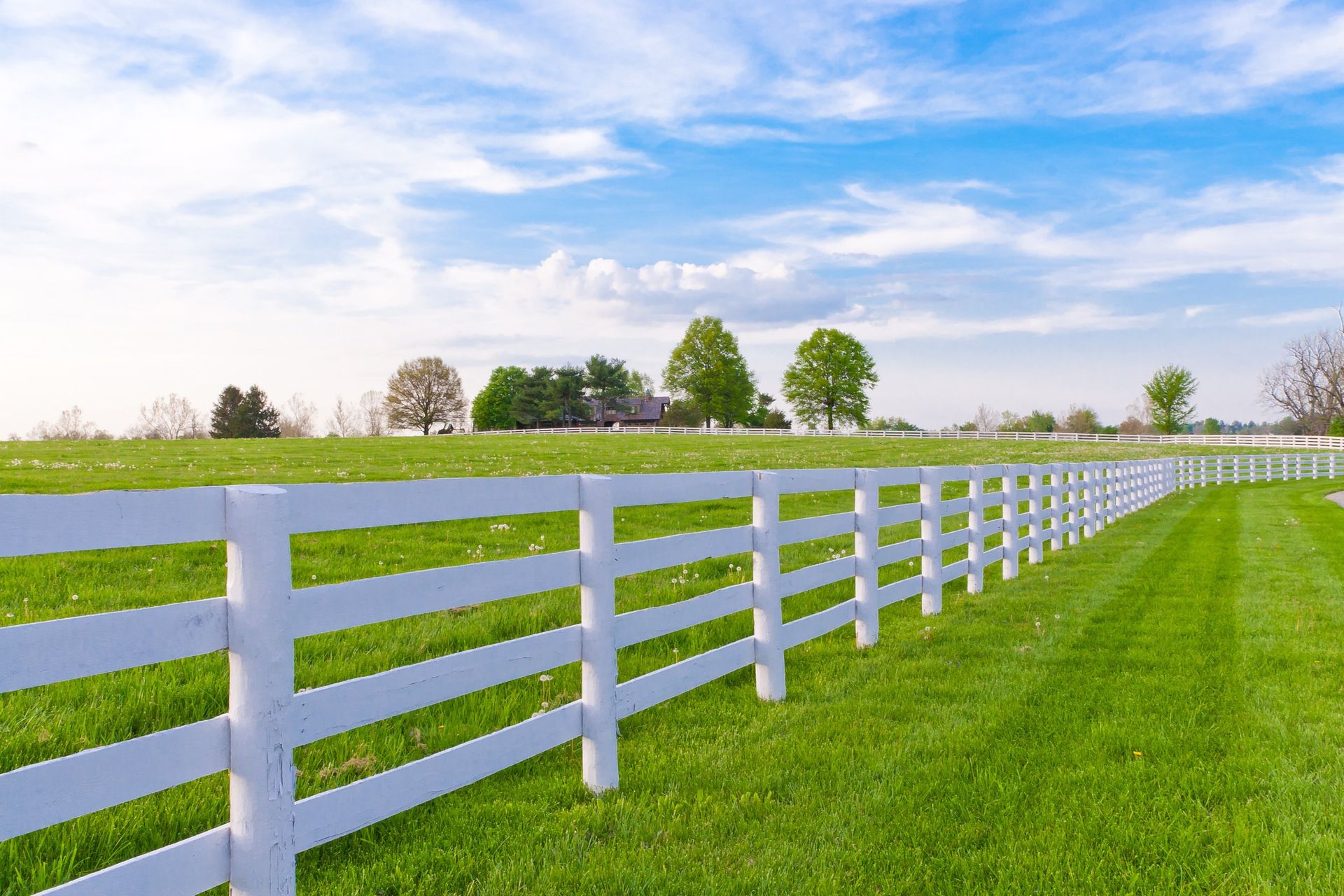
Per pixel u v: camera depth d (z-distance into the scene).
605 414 90.94
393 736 4.07
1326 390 66.31
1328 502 21.30
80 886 2.00
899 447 46.59
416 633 5.83
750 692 5.14
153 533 2.17
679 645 6.04
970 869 2.97
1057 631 6.73
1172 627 6.79
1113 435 62.22
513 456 28.55
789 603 7.78
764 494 4.97
